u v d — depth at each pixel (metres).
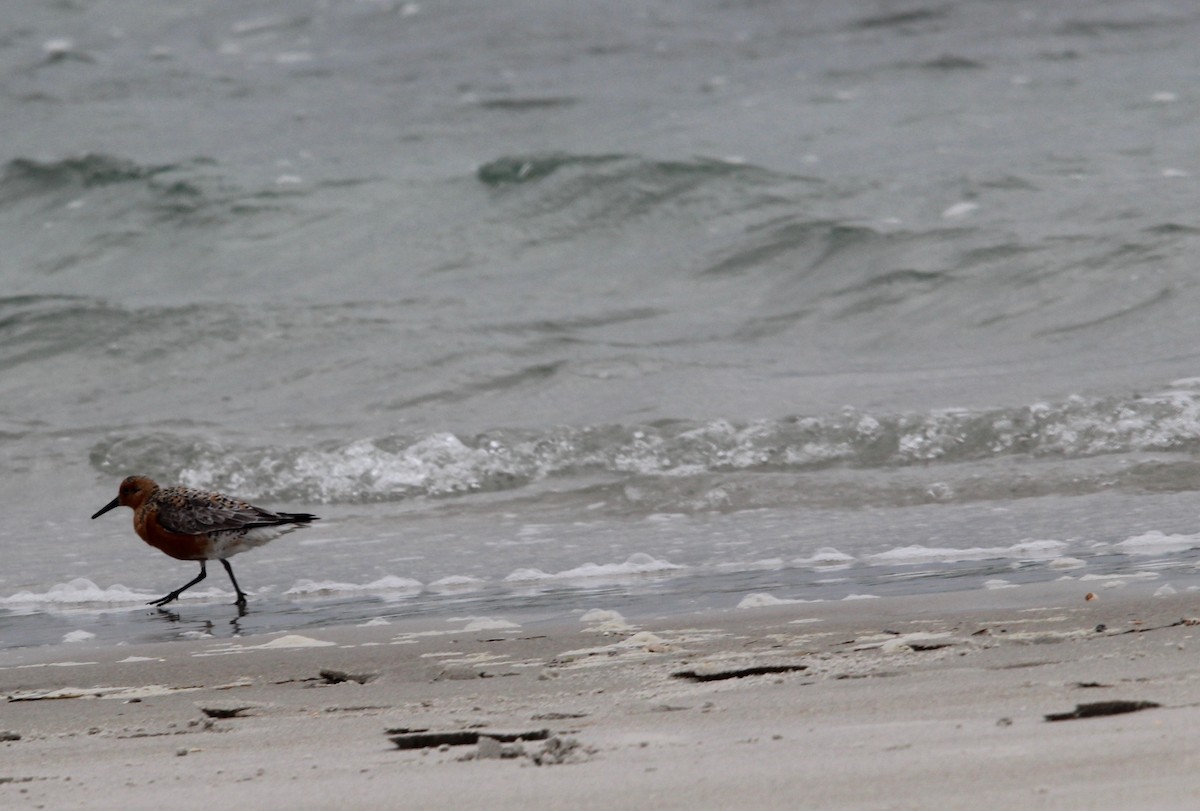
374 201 46.31
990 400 27.50
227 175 48.72
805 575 17.23
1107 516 20.20
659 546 20.62
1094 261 35.00
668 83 59.12
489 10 72.38
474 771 7.35
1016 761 6.71
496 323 36.00
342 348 34.75
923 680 9.26
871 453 25.84
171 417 31.45
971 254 36.53
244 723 9.54
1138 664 9.20
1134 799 5.93
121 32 70.88
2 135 55.47
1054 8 67.38
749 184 44.03
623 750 7.65
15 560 21.91
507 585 18.17
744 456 26.23
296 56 66.38
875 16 68.12
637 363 32.22
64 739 9.32
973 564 17.08
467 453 26.91
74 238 46.44
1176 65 56.25
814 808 6.23
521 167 46.09
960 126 49.44
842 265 38.03
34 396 34.31
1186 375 27.59
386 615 16.06
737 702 8.98
